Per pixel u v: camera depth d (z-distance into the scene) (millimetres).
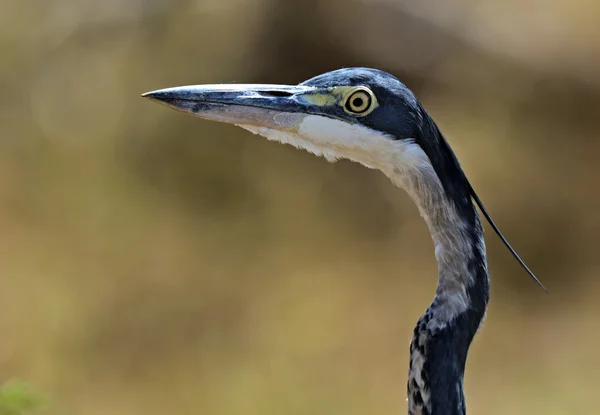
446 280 4496
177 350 11500
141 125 15781
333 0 16016
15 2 17406
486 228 13922
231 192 14781
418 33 16109
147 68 16547
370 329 11953
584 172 15031
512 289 13070
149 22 17188
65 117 15922
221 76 16297
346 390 10836
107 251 13266
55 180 14664
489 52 16250
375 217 14367
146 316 12078
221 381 10961
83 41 17109
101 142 15438
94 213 13977
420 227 14141
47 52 16922
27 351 11258
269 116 4738
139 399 10594
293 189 14828
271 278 12938
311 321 12070
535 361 11500
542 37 16812
